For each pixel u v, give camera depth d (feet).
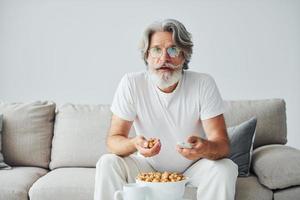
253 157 8.49
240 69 12.45
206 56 12.47
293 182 7.54
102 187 6.75
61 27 12.70
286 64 12.41
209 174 6.80
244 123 8.56
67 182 8.02
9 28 12.75
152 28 6.98
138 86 7.56
